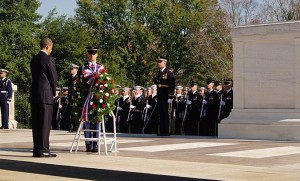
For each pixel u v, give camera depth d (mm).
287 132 15820
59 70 66250
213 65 57750
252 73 16891
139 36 66188
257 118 16609
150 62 66562
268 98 16562
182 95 22859
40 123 11039
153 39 66875
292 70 16141
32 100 11117
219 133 17266
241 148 13078
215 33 58812
